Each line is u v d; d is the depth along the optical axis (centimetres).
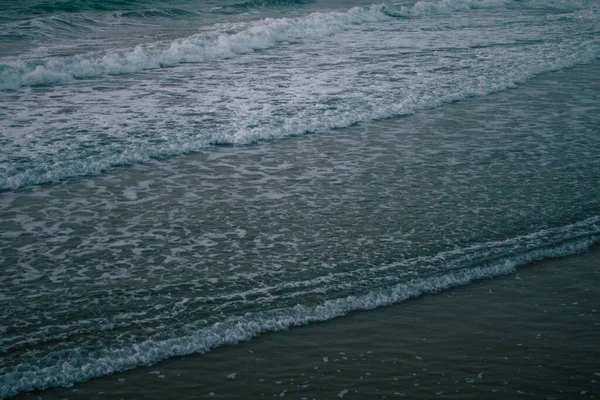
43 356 552
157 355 557
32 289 657
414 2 3278
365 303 643
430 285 679
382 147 1103
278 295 653
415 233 790
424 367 552
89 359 549
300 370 545
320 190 920
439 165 1018
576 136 1170
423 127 1218
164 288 662
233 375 537
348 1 3312
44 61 1602
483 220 827
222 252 740
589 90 1515
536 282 696
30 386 515
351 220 823
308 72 1628
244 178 962
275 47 2002
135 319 608
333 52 1906
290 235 783
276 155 1062
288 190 919
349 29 2388
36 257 724
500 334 600
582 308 648
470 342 587
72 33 2180
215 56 1836
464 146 1109
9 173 949
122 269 700
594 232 805
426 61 1766
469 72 1639
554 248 763
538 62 1773
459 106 1367
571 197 902
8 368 535
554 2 3359
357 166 1013
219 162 1027
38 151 1042
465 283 689
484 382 534
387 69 1659
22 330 587
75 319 607
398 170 997
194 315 616
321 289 665
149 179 955
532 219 833
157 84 1516
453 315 630
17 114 1248
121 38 2106
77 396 508
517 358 566
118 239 770
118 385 521
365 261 722
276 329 600
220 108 1302
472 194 908
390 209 857
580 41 2119
